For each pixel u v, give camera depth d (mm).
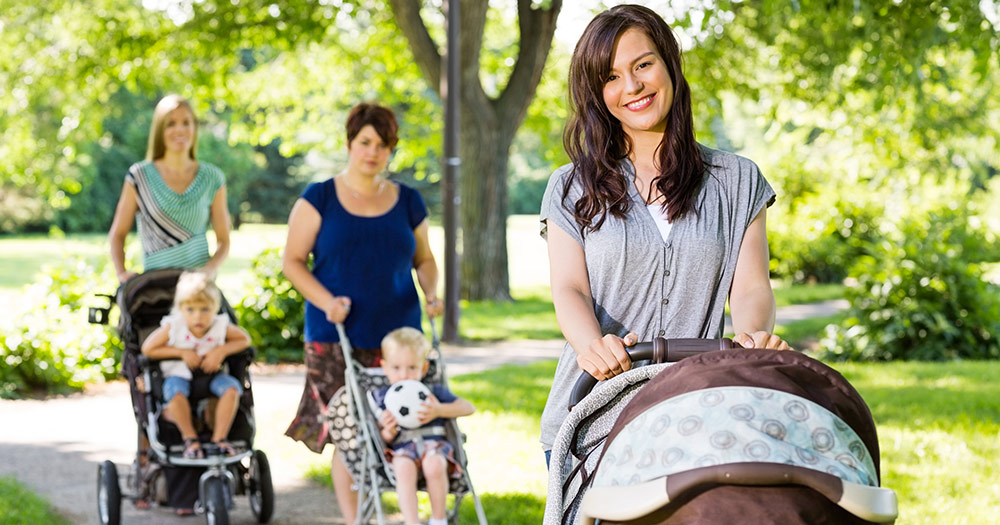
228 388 6117
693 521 2094
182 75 21984
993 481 6824
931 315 13758
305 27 20672
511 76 19609
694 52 18609
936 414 9117
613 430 2428
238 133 25750
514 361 13195
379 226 5566
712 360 2355
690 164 2941
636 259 2924
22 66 21594
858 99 19406
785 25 14320
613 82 2939
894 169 22297
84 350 11367
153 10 20859
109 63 21328
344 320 5508
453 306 14852
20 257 35938
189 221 6789
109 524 5973
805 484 2070
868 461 2234
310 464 7707
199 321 6086
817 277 26078
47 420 9508
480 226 20031
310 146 26906
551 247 3041
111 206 52812
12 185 50781
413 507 5160
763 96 21156
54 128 23938
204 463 5906
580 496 2592
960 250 14398
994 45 11656
